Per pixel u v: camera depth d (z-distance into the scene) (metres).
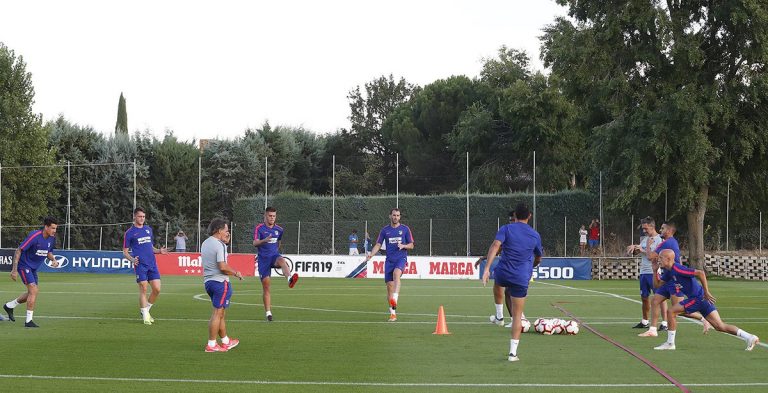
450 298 23.98
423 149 70.69
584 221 42.16
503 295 16.50
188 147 56.66
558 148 59.44
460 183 64.25
